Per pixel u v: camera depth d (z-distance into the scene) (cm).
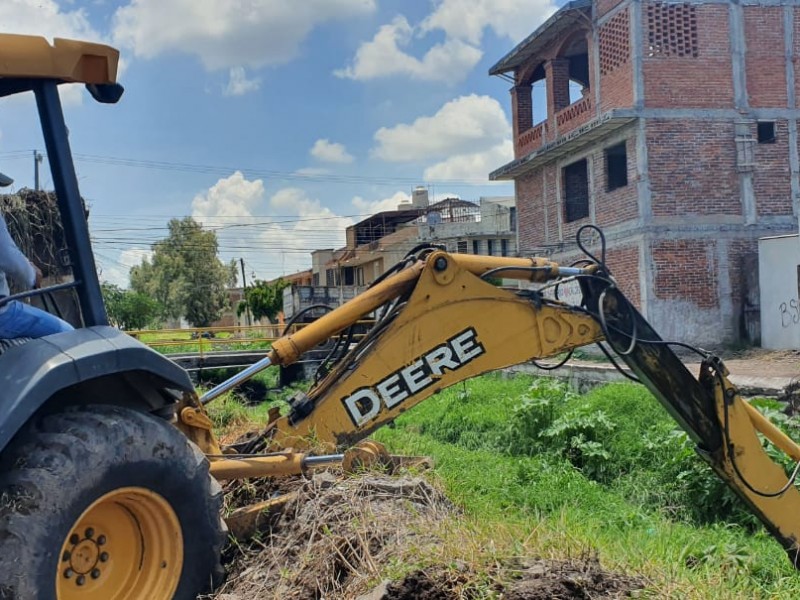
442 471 630
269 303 4956
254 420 1013
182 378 378
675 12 2022
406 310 495
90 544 339
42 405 342
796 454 532
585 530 489
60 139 367
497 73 2745
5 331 365
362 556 400
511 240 4353
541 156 2411
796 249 1780
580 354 2003
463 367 499
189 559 360
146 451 341
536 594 346
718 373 525
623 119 2002
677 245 2000
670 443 857
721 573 450
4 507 302
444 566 373
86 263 370
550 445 1006
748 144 2041
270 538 457
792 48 2075
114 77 377
